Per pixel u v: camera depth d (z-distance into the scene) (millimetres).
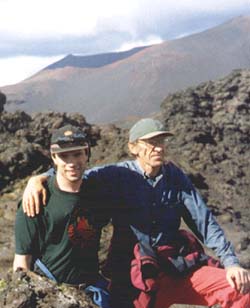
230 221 13398
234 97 21828
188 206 3143
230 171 16891
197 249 3178
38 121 14336
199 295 3143
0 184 11750
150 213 3082
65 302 2781
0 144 12867
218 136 19172
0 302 2746
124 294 3082
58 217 2805
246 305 3035
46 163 12625
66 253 2854
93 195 2914
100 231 2988
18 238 2850
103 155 14180
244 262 10328
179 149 17094
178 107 19750
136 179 3076
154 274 3059
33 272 2869
